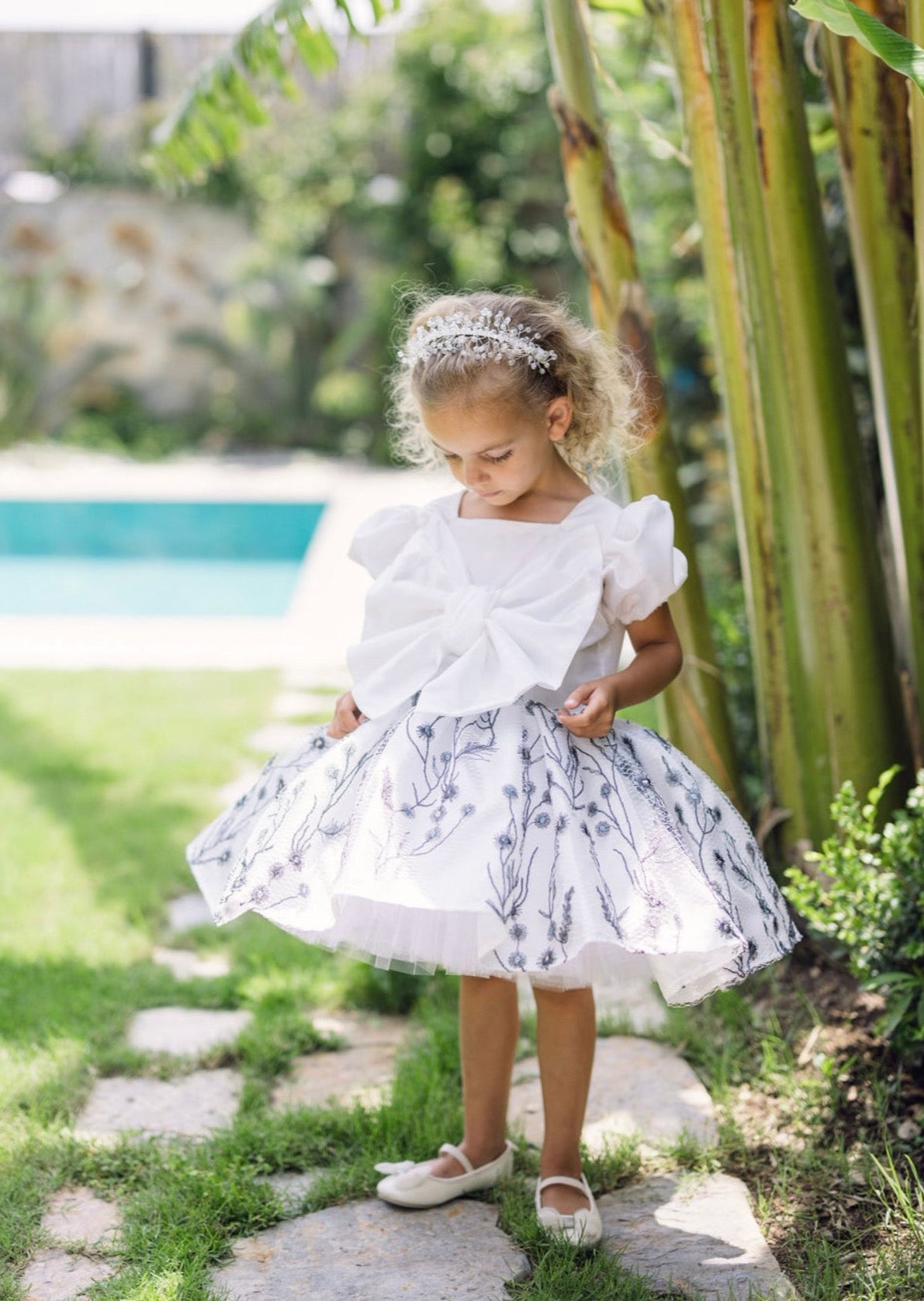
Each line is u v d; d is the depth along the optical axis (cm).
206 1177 181
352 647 181
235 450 1162
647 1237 172
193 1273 161
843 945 230
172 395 1186
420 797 158
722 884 159
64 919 280
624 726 176
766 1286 161
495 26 1122
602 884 153
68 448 1121
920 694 225
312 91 1158
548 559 173
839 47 217
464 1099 183
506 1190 182
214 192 1137
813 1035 219
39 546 932
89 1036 228
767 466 228
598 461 195
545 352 170
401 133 1145
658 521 171
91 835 331
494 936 147
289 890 160
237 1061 224
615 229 234
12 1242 170
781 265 220
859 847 229
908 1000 192
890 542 275
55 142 1160
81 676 491
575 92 231
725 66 216
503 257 1120
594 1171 185
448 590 177
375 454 1127
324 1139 194
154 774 379
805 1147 190
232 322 1141
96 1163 189
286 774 185
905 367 217
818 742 233
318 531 785
